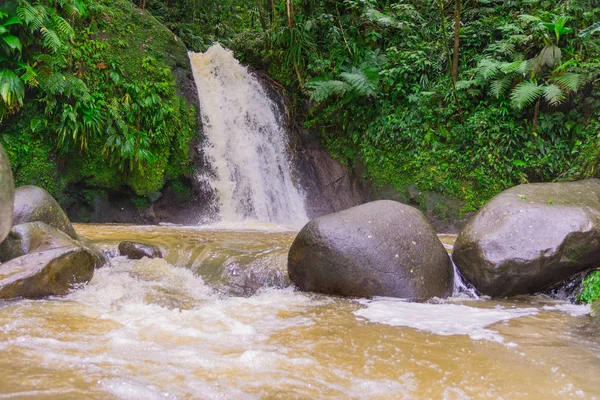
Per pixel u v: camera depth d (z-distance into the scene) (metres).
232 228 8.55
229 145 10.45
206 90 10.59
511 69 8.39
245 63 12.03
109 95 9.20
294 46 10.98
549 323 3.80
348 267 4.62
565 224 4.70
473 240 4.92
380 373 2.69
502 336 3.43
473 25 9.87
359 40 10.76
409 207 5.18
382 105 9.94
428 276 4.70
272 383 2.49
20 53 8.15
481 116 8.99
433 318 3.90
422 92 9.21
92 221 9.09
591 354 3.06
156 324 3.47
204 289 4.90
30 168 8.48
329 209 10.41
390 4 11.21
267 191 10.61
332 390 2.44
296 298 4.53
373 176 9.92
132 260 5.48
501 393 2.47
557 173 8.75
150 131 9.34
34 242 4.83
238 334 3.32
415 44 10.28
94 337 3.13
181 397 2.27
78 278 4.45
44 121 8.52
